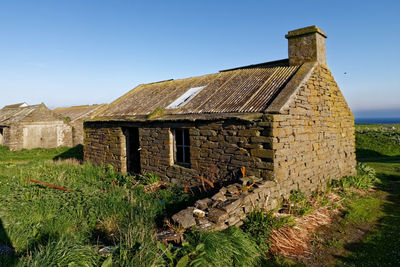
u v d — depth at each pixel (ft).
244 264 12.82
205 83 35.42
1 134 82.43
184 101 31.73
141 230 14.24
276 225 17.44
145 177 30.60
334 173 29.91
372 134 74.18
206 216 16.02
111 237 16.17
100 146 39.91
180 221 14.97
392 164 46.88
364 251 15.97
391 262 14.57
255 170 21.61
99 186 27.71
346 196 26.13
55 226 16.92
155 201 21.43
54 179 28.94
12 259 12.67
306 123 24.93
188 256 11.69
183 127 27.55
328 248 16.43
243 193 18.33
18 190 23.71
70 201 20.94
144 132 32.37
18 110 88.99
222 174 24.11
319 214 21.02
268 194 19.80
